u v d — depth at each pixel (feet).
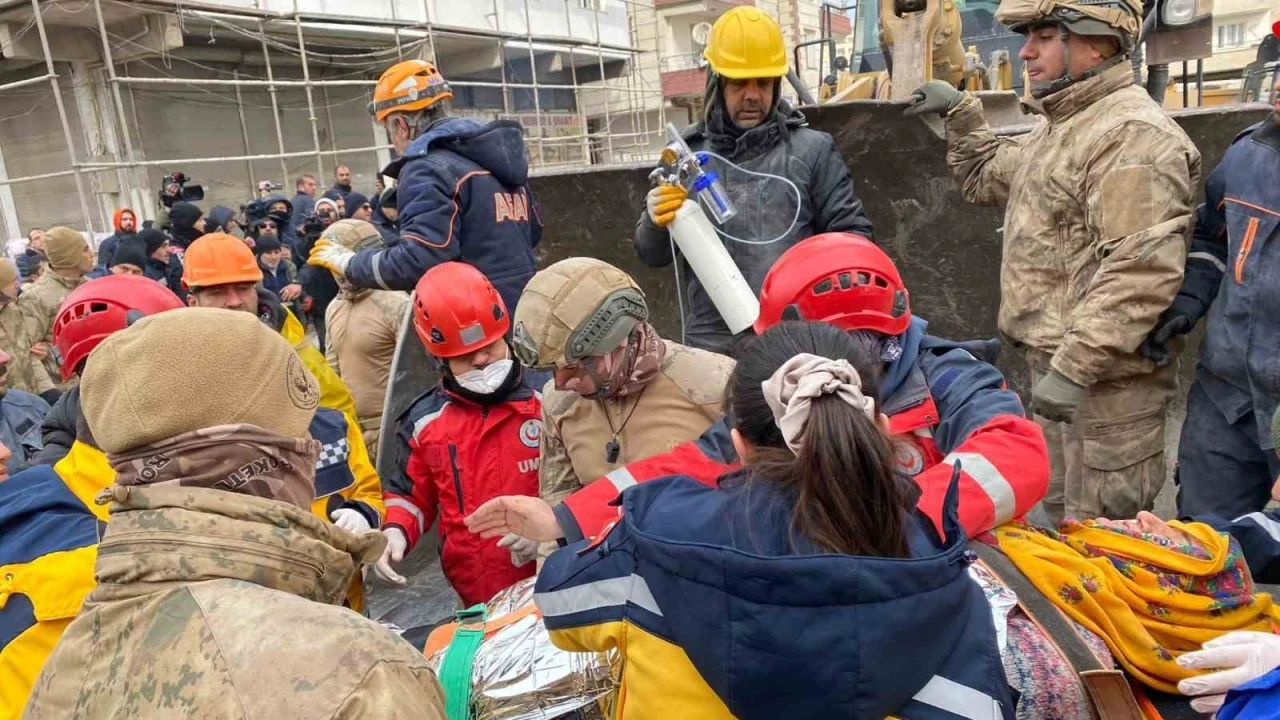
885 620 3.32
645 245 9.30
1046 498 9.25
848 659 3.30
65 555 4.84
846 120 11.24
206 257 9.08
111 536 3.22
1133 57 11.67
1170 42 13.75
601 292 5.88
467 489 7.63
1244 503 8.05
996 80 17.67
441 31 52.49
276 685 2.76
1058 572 4.79
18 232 44.32
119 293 6.41
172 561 3.11
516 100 64.49
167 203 32.19
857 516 3.49
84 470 5.26
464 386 7.50
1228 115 9.50
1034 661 4.42
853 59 21.30
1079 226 7.63
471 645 5.12
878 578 3.31
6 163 43.91
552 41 61.05
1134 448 7.77
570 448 6.69
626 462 6.40
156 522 3.15
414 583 9.76
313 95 51.55
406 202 9.32
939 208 11.27
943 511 3.81
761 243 8.79
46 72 41.52
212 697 2.77
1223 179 7.66
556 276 5.97
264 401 3.39
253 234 31.40
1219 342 7.65
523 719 4.74
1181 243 6.98
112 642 3.09
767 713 3.46
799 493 3.61
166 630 2.98
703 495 3.94
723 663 3.44
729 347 9.05
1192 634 4.86
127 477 3.25
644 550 3.70
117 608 3.14
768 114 8.86
